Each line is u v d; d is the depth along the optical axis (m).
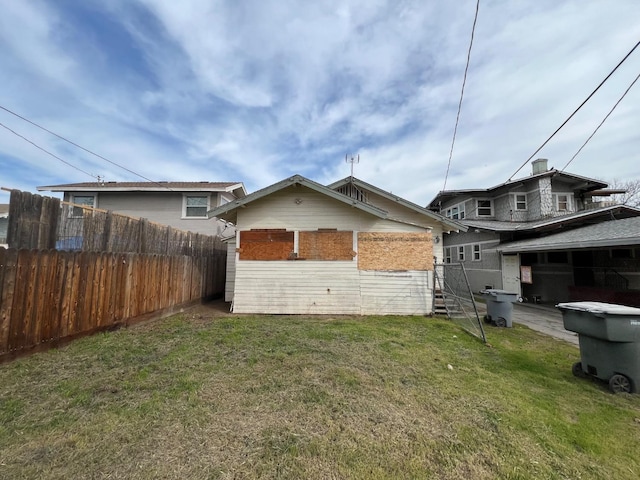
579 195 17.23
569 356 4.99
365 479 1.99
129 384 3.42
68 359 4.18
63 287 4.72
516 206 16.75
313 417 2.78
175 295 8.12
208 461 2.13
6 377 3.50
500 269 13.95
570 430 2.69
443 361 4.49
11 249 3.94
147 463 2.10
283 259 8.59
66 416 2.71
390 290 8.53
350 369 4.02
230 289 10.45
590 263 12.23
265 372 3.87
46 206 4.48
